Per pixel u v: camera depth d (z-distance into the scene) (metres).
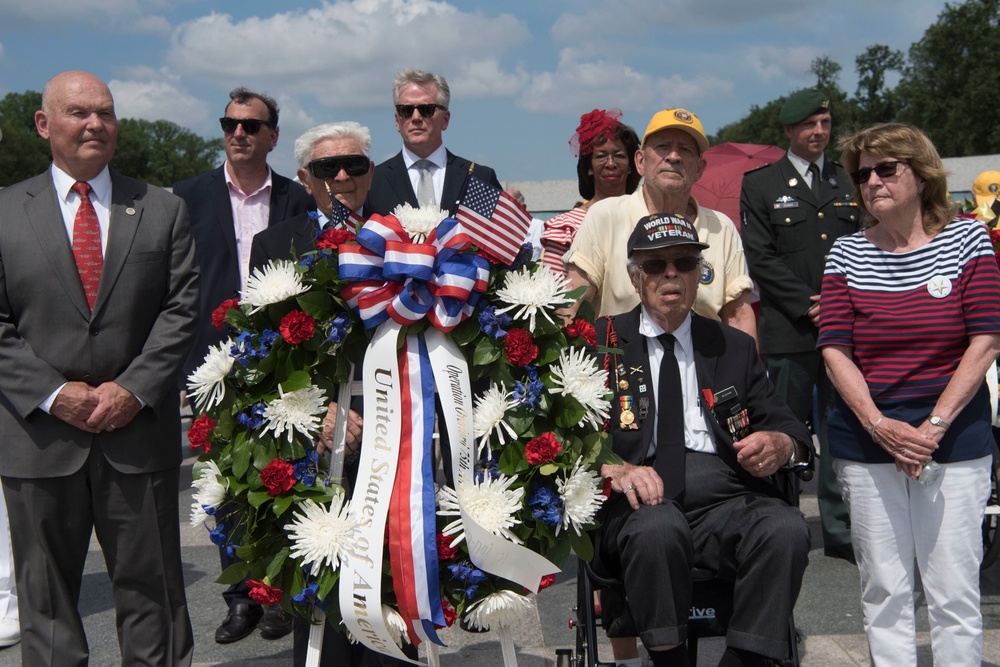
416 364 3.12
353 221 3.26
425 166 5.65
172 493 3.89
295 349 3.17
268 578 3.09
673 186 4.38
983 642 4.45
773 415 3.81
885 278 3.67
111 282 3.77
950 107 64.19
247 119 5.34
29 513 3.71
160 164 103.69
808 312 5.62
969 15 63.25
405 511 3.03
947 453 3.52
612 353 3.81
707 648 4.57
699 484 3.69
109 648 4.65
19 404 3.64
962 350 3.57
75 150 3.73
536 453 3.05
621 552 3.40
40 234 3.73
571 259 4.59
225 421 3.16
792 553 3.33
